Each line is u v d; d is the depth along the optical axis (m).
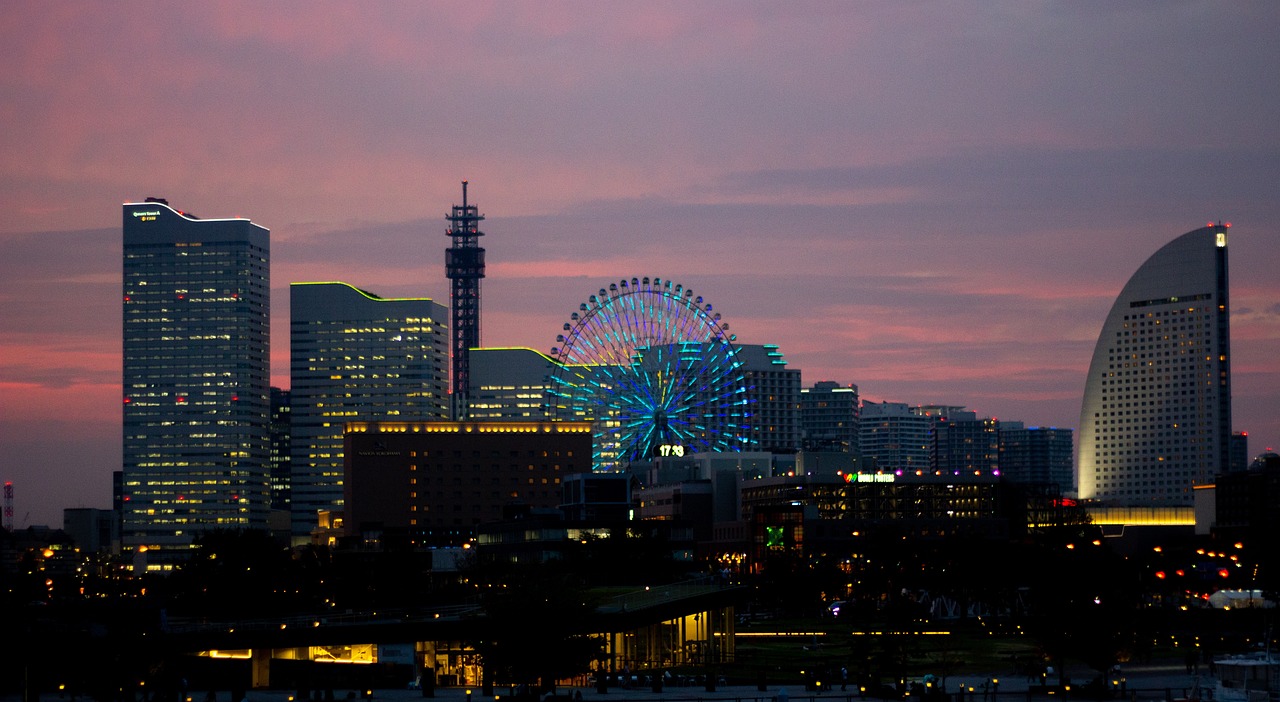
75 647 187.25
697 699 189.38
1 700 193.12
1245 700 185.75
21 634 187.62
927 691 193.00
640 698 193.00
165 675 197.00
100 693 188.38
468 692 187.00
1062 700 196.12
